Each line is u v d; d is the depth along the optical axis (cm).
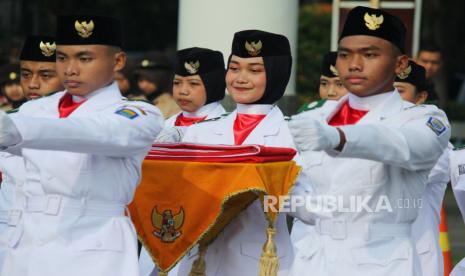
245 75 2003
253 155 1831
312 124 1531
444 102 6612
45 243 1756
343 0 3228
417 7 3247
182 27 2872
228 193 1836
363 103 1817
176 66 2528
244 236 1975
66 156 1762
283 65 2022
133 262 1789
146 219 1919
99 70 1817
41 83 2367
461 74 7850
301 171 1892
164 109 3130
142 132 1750
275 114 2031
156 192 1912
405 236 1805
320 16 5147
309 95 4684
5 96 3184
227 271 1983
